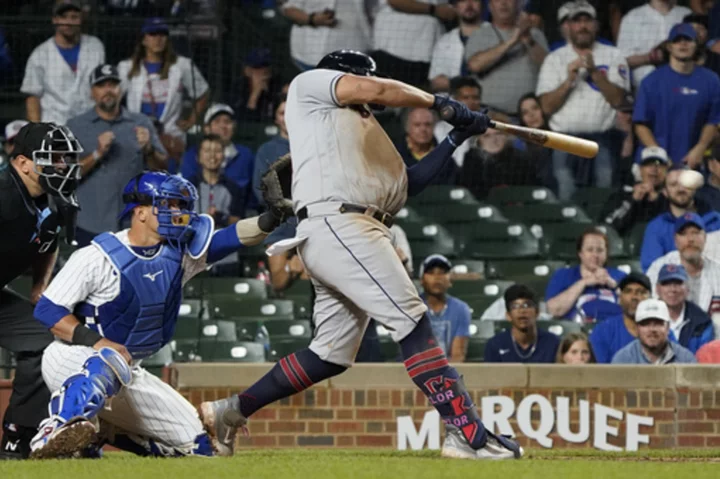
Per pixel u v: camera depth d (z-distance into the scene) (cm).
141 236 1884
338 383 2816
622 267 4053
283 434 2808
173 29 4241
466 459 1764
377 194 1783
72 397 1786
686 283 3619
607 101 4425
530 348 3397
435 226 4269
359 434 2809
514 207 4359
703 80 4366
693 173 2498
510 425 2839
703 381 2875
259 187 1942
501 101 4494
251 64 4531
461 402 1789
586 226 4275
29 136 1947
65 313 1844
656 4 4528
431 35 4603
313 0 4647
